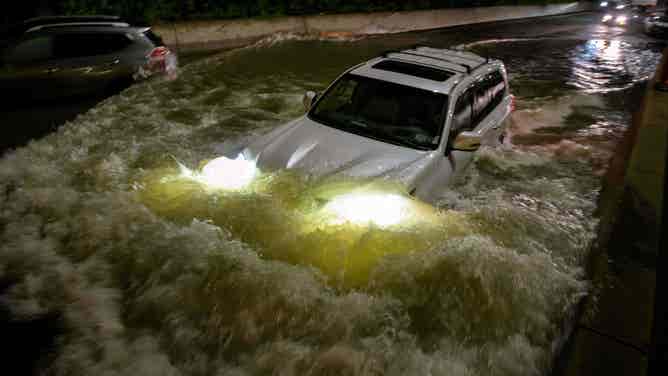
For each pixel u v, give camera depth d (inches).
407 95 197.0
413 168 170.7
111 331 132.0
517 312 142.9
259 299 141.4
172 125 292.8
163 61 348.2
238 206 170.2
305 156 176.4
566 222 196.1
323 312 138.8
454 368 124.3
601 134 317.1
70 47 313.7
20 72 298.4
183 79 396.5
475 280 150.5
